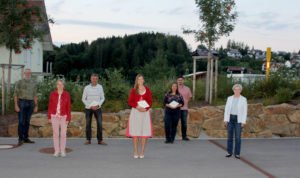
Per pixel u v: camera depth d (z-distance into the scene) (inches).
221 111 547.2
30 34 557.6
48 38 1353.3
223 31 636.7
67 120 394.6
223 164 370.9
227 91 656.4
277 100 592.1
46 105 577.9
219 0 631.2
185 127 505.0
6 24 538.6
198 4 636.1
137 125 388.8
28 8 546.6
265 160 392.8
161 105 581.6
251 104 554.9
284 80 661.9
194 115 545.6
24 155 391.5
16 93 448.8
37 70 1285.7
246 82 671.1
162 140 502.9
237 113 398.3
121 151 424.8
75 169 339.9
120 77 647.8
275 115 555.5
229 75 698.2
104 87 603.5
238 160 390.3
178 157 398.9
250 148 458.9
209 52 632.4
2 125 518.9
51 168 341.1
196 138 526.0
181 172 336.8
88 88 459.2
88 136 464.1
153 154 412.5
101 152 417.1
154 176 321.7
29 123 463.5
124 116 529.3
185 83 669.9
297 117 558.9
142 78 390.3
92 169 341.1
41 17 565.6
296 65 777.6
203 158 396.2
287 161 389.1
